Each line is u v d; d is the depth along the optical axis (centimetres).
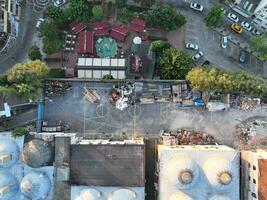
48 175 9138
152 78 10581
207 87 9675
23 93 9356
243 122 10062
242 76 9781
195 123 10062
